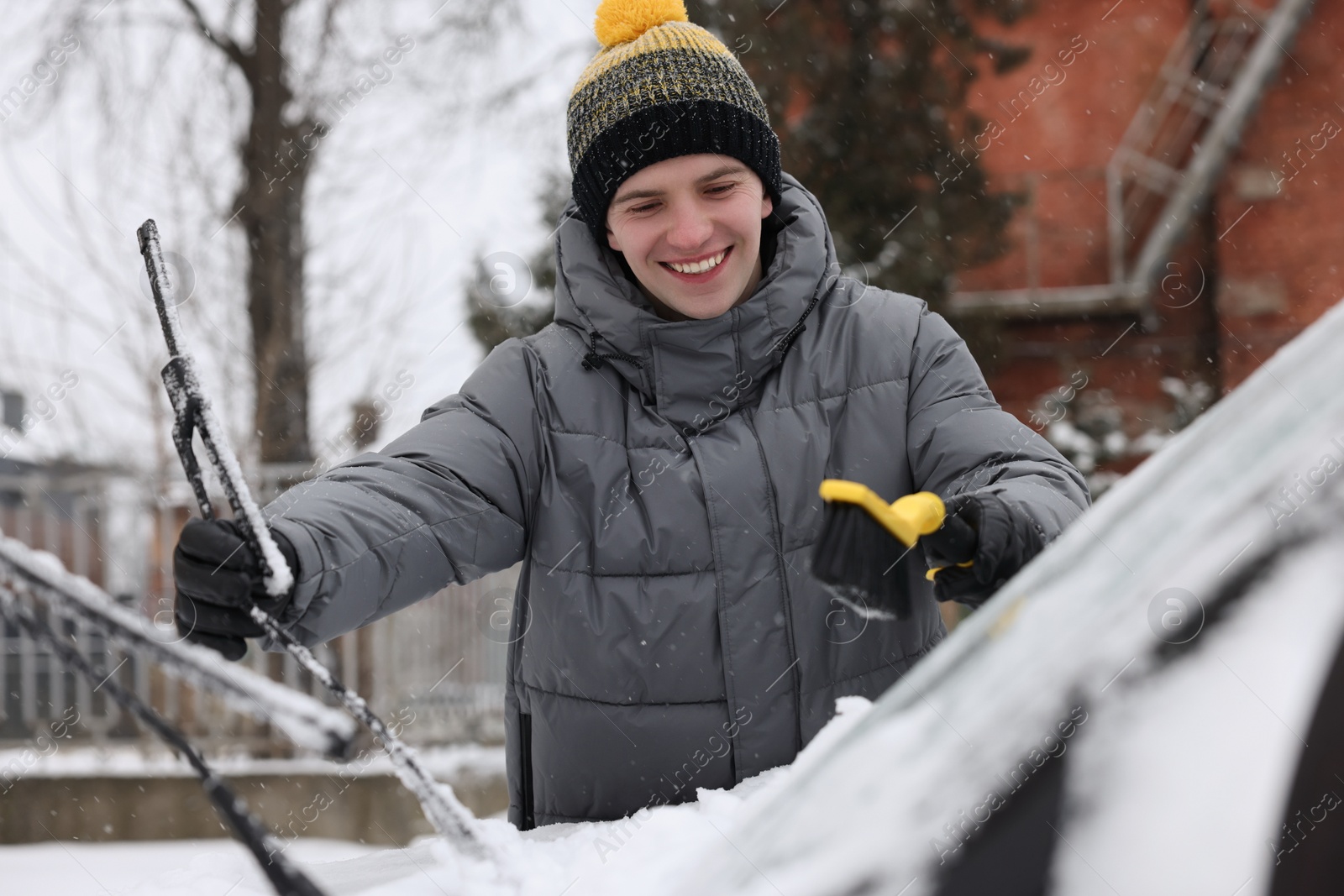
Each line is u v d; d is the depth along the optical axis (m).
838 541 0.82
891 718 0.60
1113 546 0.58
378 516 1.22
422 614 4.95
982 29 9.16
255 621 0.96
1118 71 9.35
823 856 0.54
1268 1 9.26
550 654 1.39
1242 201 9.38
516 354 1.47
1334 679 0.48
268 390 6.14
